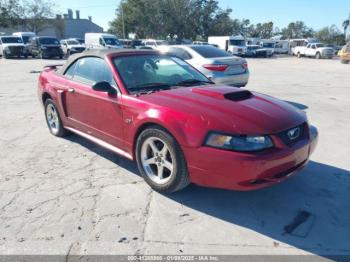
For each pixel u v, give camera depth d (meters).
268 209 3.43
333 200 3.60
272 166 3.07
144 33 59.94
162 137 3.44
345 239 2.96
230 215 3.33
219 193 3.73
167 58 4.77
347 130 6.06
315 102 8.73
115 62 4.27
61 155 4.84
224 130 3.06
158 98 3.66
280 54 48.09
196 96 3.68
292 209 3.43
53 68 5.88
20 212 3.35
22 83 12.73
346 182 4.00
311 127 3.80
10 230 3.06
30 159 4.69
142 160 3.79
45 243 2.88
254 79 14.41
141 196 3.67
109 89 3.96
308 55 38.81
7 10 50.00
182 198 3.63
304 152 3.42
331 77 15.28
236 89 4.03
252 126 3.10
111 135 4.22
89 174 4.20
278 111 3.46
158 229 3.09
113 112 4.04
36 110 7.81
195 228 3.11
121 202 3.54
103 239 2.94
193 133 3.18
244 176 3.01
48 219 3.23
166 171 3.69
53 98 5.32
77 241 2.91
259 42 48.78
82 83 4.66
